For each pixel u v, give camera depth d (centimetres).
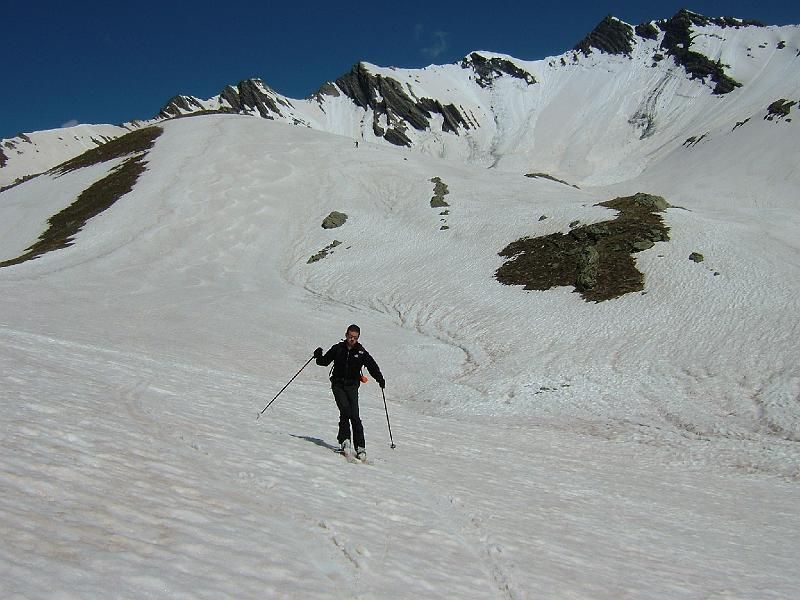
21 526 511
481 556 790
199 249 7000
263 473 918
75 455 752
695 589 853
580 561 868
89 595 432
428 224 7081
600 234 5353
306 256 6981
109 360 1948
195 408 1388
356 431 1227
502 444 2144
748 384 3075
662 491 1747
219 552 576
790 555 1222
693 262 4716
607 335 3928
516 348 3953
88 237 7175
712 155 16525
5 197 10206
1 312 3956
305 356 3822
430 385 3450
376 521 820
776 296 3994
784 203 12681
